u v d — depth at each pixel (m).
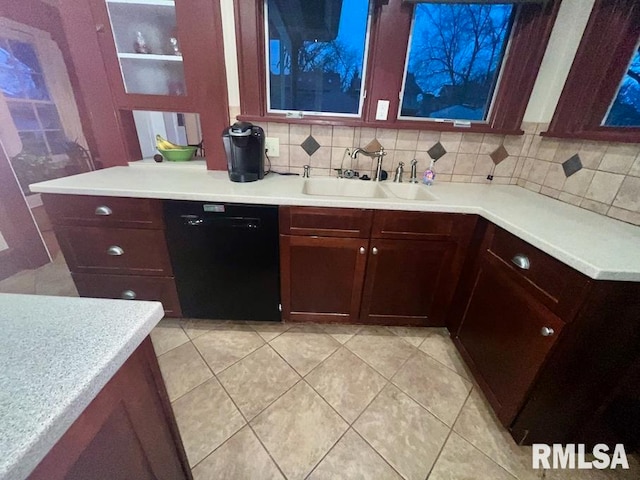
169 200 1.32
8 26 2.28
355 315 1.61
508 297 1.10
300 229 1.37
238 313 1.61
